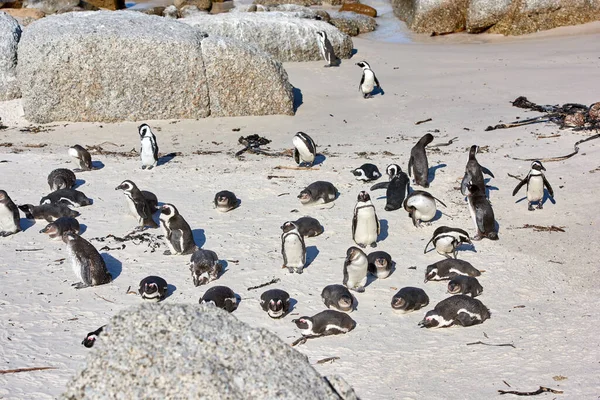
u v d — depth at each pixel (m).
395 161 18.77
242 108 25.33
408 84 28.39
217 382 4.89
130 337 5.16
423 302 11.05
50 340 10.07
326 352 9.78
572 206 15.32
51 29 24.48
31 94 24.22
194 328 5.25
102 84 24.33
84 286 11.84
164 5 46.38
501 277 12.20
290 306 11.12
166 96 24.75
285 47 32.56
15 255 13.16
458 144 20.22
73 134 23.34
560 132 20.53
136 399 4.84
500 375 8.97
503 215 15.20
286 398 4.92
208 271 11.96
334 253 13.23
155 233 14.21
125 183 14.25
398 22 42.25
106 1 42.19
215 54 24.77
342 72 30.73
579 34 36.28
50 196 15.41
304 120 24.78
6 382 8.86
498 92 26.28
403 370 9.26
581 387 8.51
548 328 10.30
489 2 37.53
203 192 16.69
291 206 15.66
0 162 19.14
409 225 14.65
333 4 45.84
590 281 11.99
